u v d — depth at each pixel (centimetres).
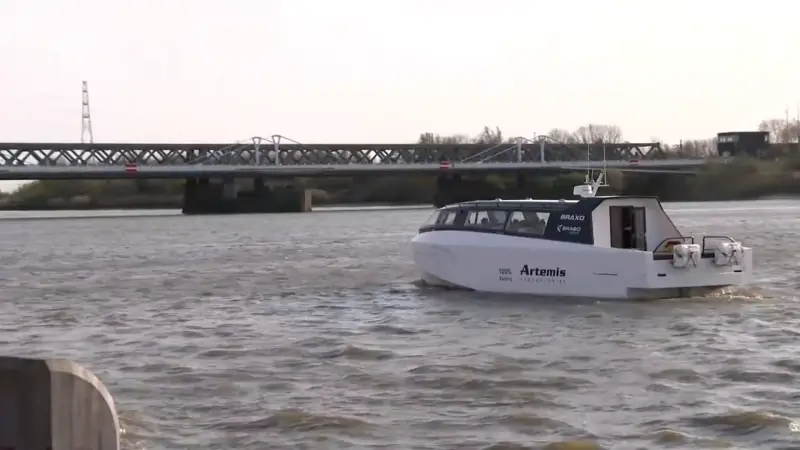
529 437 1622
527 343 2472
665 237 3136
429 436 1638
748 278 3050
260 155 16012
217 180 15762
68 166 14175
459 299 3284
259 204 15762
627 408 1791
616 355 2291
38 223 13825
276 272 4819
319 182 18050
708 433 1625
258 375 2136
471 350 2394
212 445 1606
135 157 15162
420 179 17112
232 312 3244
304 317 3067
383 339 2589
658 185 14812
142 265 5566
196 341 2623
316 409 1814
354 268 4947
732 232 7750
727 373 2062
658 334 2550
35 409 1005
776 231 7844
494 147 15875
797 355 2239
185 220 13650
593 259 3019
